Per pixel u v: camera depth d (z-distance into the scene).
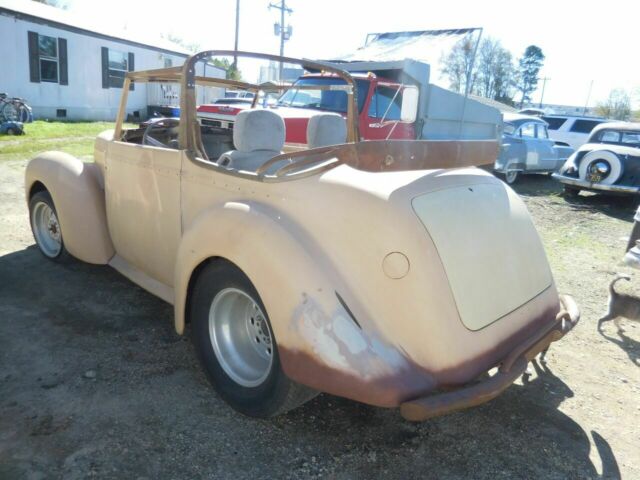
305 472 2.31
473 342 2.26
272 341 2.39
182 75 2.98
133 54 21.05
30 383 2.79
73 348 3.19
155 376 2.96
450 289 2.21
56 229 4.41
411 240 2.17
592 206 9.94
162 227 3.25
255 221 2.41
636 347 3.84
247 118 3.06
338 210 2.29
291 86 4.63
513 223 2.71
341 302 2.18
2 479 2.11
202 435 2.49
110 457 2.29
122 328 3.50
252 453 2.41
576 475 2.43
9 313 3.57
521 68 75.31
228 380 2.71
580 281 5.29
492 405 2.96
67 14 20.28
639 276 5.52
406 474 2.35
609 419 2.90
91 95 19.38
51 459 2.25
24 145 10.96
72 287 4.10
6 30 15.85
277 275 2.24
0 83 15.96
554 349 3.74
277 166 3.08
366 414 2.77
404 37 10.69
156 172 3.21
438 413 2.04
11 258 4.62
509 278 2.54
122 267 3.81
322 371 2.13
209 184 2.83
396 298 2.16
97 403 2.66
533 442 2.65
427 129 8.71
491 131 10.65
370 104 7.49
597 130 10.93
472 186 2.63
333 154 2.34
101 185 3.97
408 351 2.17
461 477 2.36
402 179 2.39
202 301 2.75
